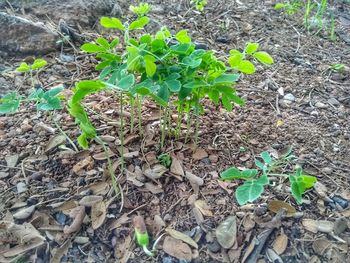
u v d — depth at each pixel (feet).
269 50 1.62
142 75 0.98
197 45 1.54
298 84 1.44
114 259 0.91
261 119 1.25
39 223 0.96
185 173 1.04
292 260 0.91
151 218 0.97
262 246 0.92
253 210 0.97
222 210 0.97
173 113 1.22
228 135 1.17
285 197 1.01
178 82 0.90
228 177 0.91
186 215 0.97
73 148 1.10
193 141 1.13
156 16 1.75
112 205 0.98
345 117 1.30
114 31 1.62
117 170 1.05
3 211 0.97
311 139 1.19
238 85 1.41
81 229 0.95
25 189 1.01
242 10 1.87
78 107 0.93
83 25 1.59
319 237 0.94
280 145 1.15
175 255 0.90
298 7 1.96
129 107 1.24
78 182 1.03
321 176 1.08
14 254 0.91
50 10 1.58
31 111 1.22
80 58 1.45
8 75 1.34
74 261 0.90
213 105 1.28
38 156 1.08
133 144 1.11
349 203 1.02
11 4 1.58
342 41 1.75
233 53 0.98
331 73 1.52
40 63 1.04
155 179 1.03
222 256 0.91
